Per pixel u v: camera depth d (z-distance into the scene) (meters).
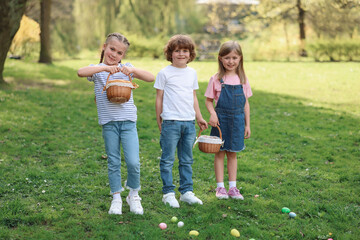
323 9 24.62
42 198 3.69
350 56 23.53
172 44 3.52
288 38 27.12
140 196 3.84
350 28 24.36
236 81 3.84
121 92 3.16
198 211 3.46
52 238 2.89
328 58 24.12
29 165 4.76
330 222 3.35
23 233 2.97
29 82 12.51
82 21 24.75
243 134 3.86
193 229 3.12
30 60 19.91
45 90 11.11
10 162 4.84
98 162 5.00
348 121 8.05
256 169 4.89
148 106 9.46
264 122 7.91
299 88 13.27
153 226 3.15
